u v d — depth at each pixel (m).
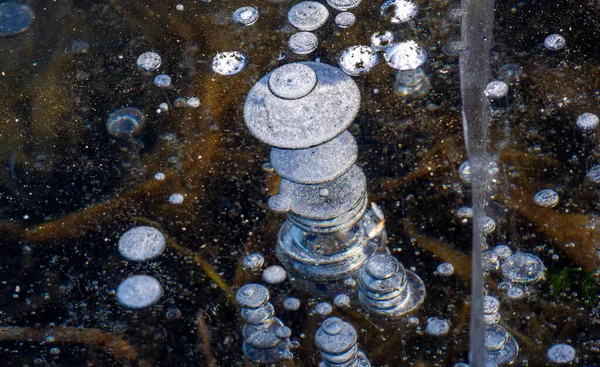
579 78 0.93
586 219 0.85
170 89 0.96
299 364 0.79
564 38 0.96
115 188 0.89
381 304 0.81
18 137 0.93
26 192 0.90
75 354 0.81
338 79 0.79
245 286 0.83
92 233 0.87
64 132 0.93
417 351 0.80
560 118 0.91
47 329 0.82
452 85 0.93
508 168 0.88
